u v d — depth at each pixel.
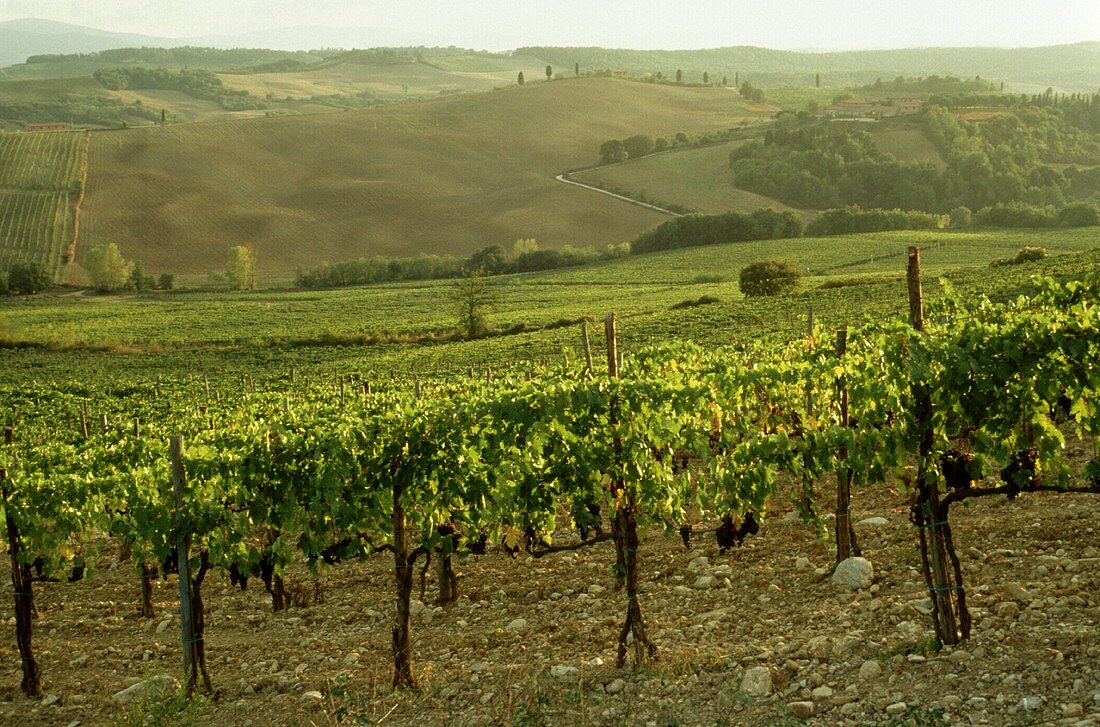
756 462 7.88
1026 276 50.00
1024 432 7.08
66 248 127.94
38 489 9.34
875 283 63.53
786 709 5.79
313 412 21.03
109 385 49.19
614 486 7.60
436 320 74.75
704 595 8.73
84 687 8.71
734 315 56.91
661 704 6.29
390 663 8.20
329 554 8.34
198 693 7.74
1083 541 8.12
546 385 8.29
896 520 10.05
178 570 8.18
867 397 7.11
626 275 96.94
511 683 7.15
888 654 6.46
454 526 8.70
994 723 5.22
